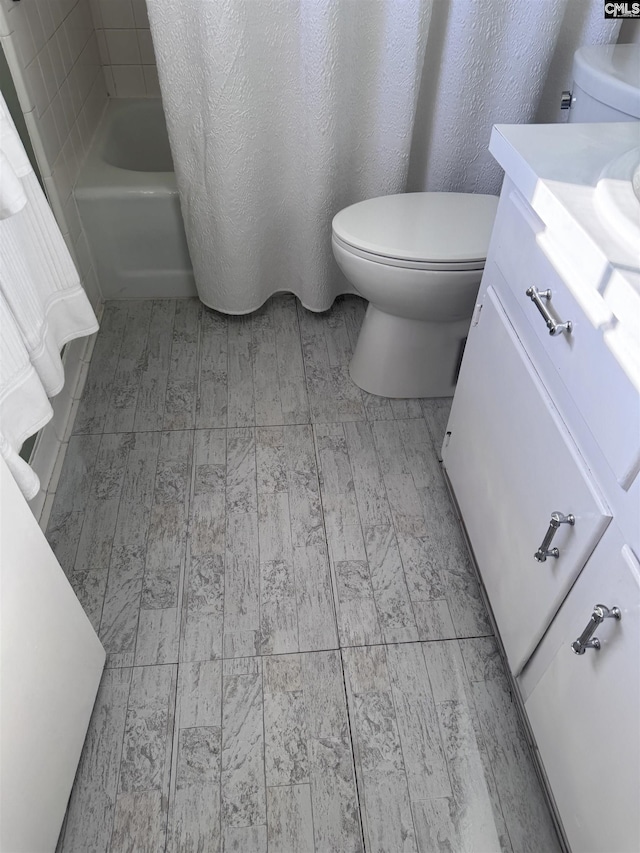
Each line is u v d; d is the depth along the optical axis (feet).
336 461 5.12
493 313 3.60
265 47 4.80
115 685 3.80
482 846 3.27
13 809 2.64
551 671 3.12
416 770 3.51
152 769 3.49
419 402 5.65
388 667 3.93
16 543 2.65
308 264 6.05
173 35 4.70
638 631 2.33
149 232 6.15
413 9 4.51
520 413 3.30
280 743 3.59
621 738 2.48
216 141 5.11
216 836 3.27
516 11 4.60
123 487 4.86
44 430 4.86
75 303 3.54
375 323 5.34
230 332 6.28
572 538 2.80
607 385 2.47
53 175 5.32
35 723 2.85
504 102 5.12
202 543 4.53
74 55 6.19
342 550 4.52
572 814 2.96
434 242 4.54
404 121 5.17
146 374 5.81
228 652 3.97
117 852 3.21
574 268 2.62
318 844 3.25
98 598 4.20
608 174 2.75
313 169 5.39
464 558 4.50
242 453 5.15
